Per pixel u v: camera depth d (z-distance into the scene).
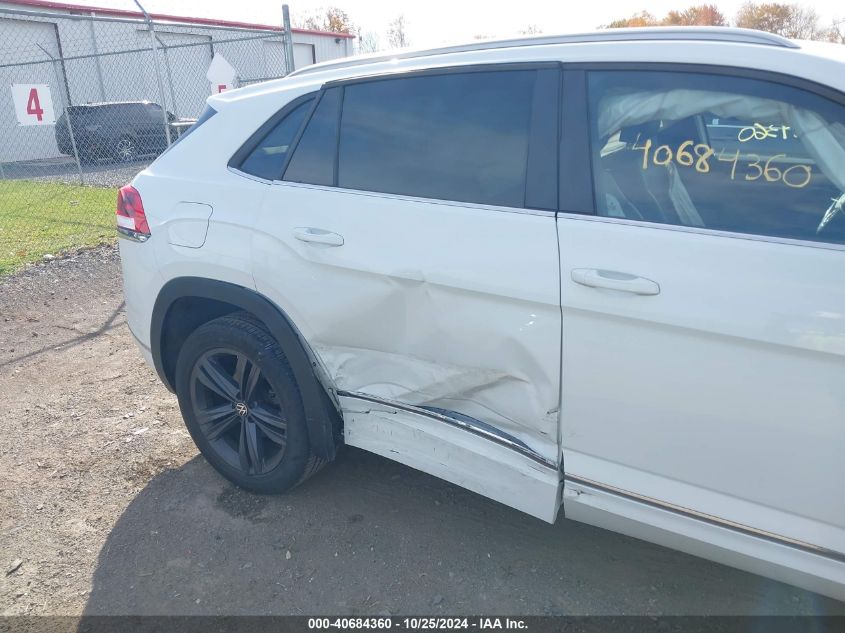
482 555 2.68
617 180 2.07
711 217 1.93
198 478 3.23
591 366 2.04
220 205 2.79
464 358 2.30
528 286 2.09
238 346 2.83
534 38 2.33
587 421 2.11
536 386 2.18
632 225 2.00
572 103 2.16
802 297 1.74
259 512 2.96
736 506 1.93
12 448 3.52
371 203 2.44
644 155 2.05
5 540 2.80
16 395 4.15
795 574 1.90
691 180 1.98
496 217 2.19
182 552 2.72
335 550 2.71
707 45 2.01
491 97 2.31
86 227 8.96
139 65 21.28
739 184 1.92
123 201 3.11
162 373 3.21
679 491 2.01
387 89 2.54
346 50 28.19
